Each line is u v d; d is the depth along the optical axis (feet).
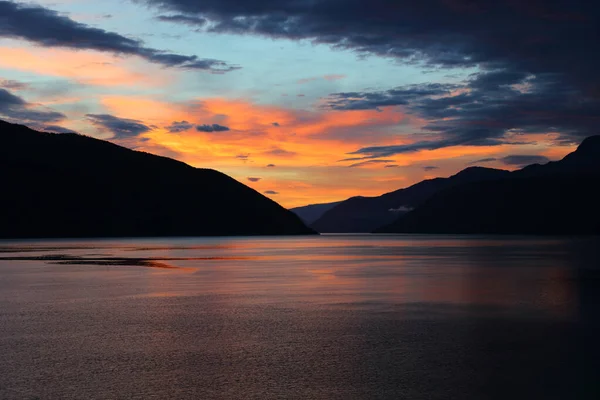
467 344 45.88
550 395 32.35
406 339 47.96
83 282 100.32
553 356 41.60
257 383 34.68
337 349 44.06
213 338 48.47
